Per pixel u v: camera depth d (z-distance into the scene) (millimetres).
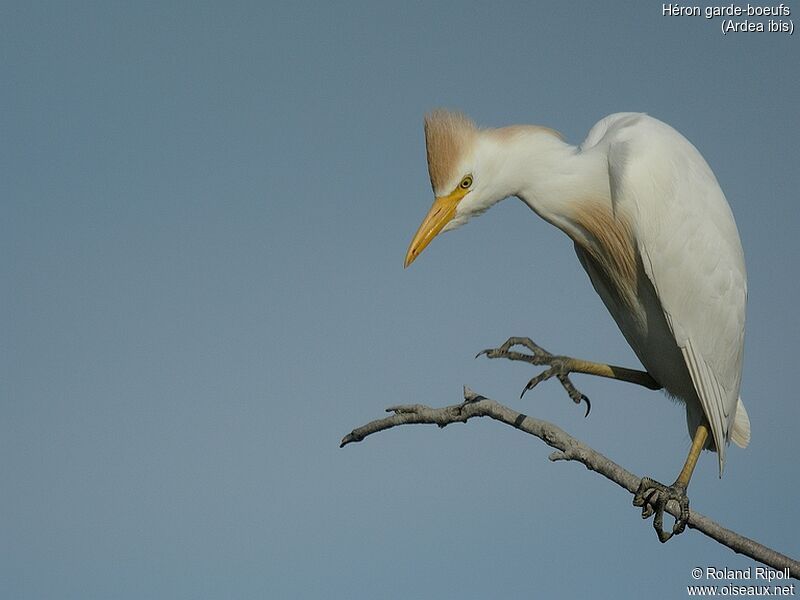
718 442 9203
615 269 9312
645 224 8773
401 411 8281
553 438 7758
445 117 9250
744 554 7469
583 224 9172
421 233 9148
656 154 8859
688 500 7930
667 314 9008
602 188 9008
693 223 8891
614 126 9320
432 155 9164
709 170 9352
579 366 9344
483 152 9086
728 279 9062
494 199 9227
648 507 7957
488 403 7926
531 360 9219
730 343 9172
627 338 9883
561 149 9148
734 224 9320
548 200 9156
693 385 9492
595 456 7836
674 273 8891
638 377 9844
